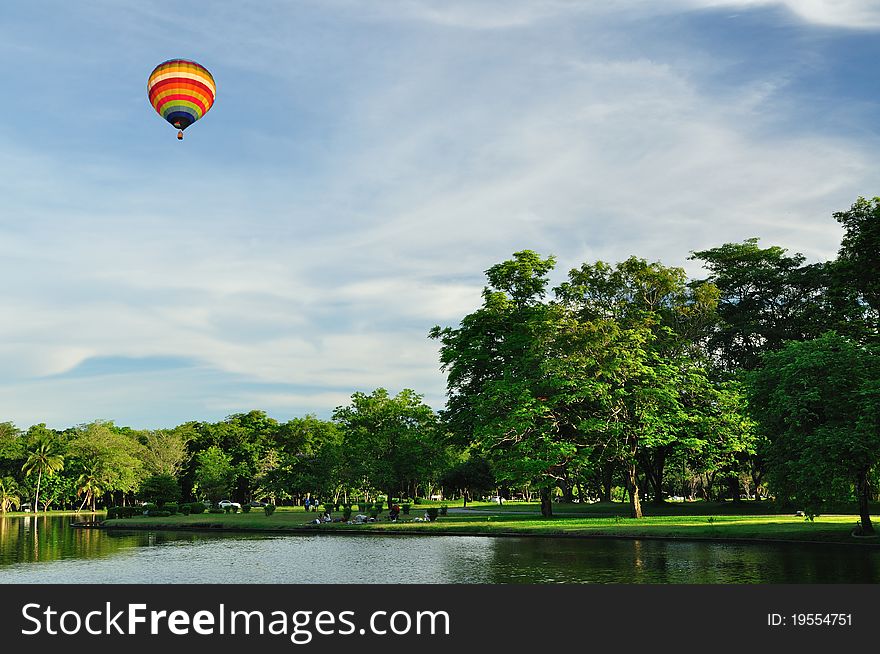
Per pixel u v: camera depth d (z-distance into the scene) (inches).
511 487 1822.1
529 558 1114.7
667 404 1756.9
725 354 2380.7
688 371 1936.5
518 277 2081.7
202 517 2516.0
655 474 2524.6
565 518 1875.0
